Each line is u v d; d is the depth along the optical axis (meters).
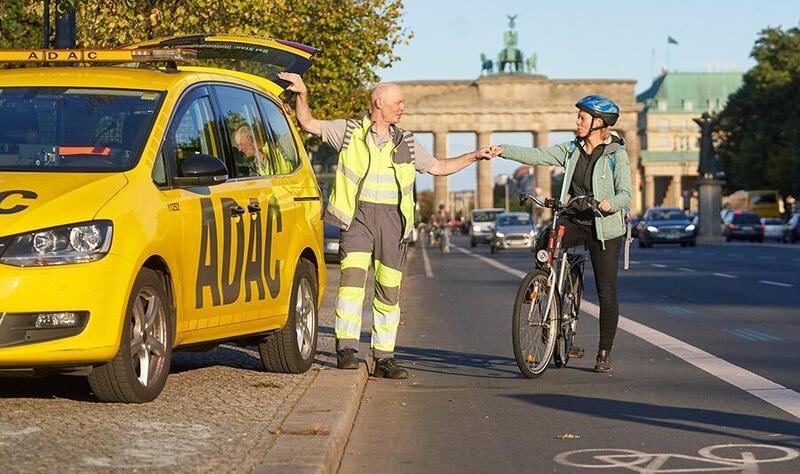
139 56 15.03
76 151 13.48
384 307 17.28
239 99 16.02
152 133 13.75
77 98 14.13
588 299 34.25
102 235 12.38
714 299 34.03
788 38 163.75
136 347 12.97
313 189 17.53
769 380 16.95
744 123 177.38
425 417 14.25
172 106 14.26
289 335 16.19
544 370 17.48
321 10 47.56
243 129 15.82
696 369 18.27
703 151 129.00
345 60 48.50
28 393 13.96
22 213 12.28
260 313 15.40
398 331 25.38
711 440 12.59
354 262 16.66
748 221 128.62
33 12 23.30
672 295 35.81
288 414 12.80
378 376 17.48
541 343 17.45
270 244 15.71
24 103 14.11
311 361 16.84
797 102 162.00
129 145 13.56
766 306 31.27
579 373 17.88
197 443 11.05
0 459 10.04
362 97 51.19
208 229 14.21
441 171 17.25
